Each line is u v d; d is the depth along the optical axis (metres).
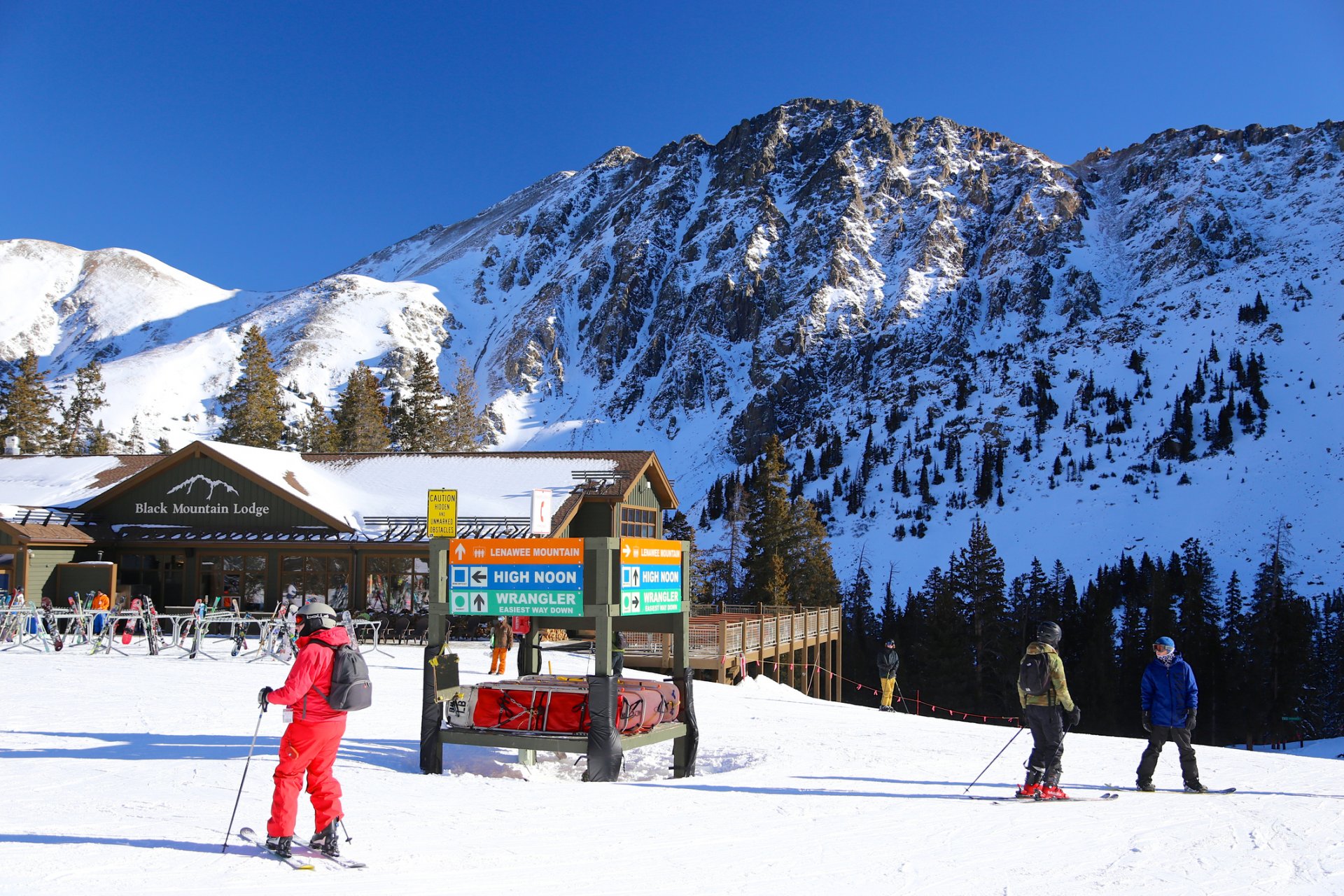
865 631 102.31
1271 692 89.19
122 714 13.46
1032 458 197.88
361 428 80.94
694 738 11.80
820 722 16.83
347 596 33.41
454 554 10.76
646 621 12.27
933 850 7.21
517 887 5.86
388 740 12.23
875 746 13.52
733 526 77.06
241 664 21.84
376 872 6.07
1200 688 86.31
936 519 179.25
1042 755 9.62
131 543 34.12
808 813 8.48
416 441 79.44
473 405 86.00
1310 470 168.50
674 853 6.86
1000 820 8.41
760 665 30.67
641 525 38.19
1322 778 11.69
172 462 34.88
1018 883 6.32
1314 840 7.82
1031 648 9.74
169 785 8.54
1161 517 163.25
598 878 6.11
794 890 5.99
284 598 33.78
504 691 10.88
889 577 159.12
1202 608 91.50
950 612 72.81
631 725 10.65
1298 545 147.50
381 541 32.84
